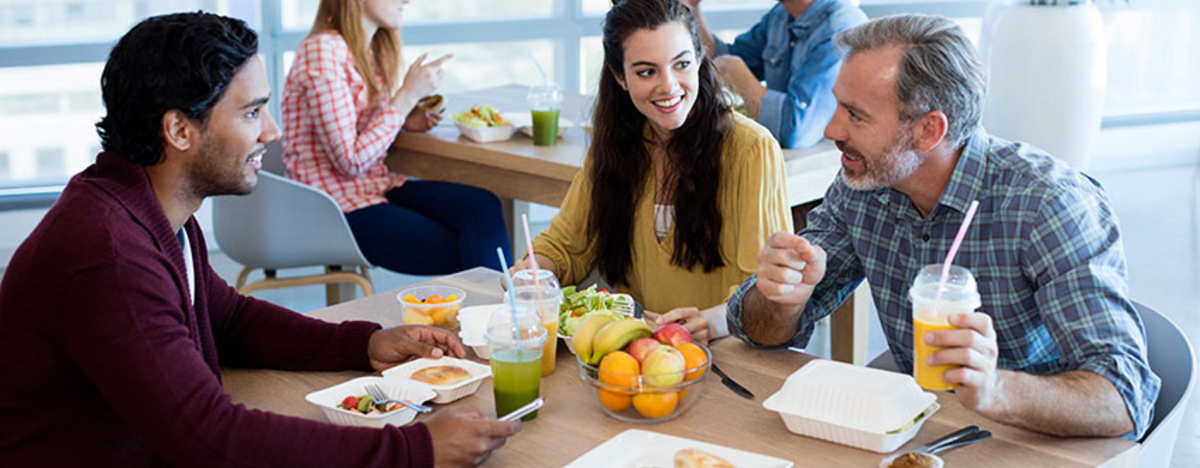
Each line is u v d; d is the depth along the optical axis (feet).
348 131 11.11
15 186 15.93
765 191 7.39
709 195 7.43
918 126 5.71
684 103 7.18
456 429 4.87
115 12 15.78
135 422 4.74
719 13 18.17
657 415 5.25
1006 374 4.91
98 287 4.64
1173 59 20.06
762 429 5.23
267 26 16.55
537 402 5.23
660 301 7.88
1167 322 5.99
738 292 6.29
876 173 5.88
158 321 4.76
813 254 5.64
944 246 6.12
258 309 6.17
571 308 6.38
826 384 5.18
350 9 11.22
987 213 5.93
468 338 6.19
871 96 5.69
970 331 4.66
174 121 4.93
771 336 6.15
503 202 12.12
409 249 11.14
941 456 4.88
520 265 7.75
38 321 4.70
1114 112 20.13
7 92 15.53
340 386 5.60
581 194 7.97
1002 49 15.98
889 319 6.56
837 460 4.92
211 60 4.90
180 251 5.13
